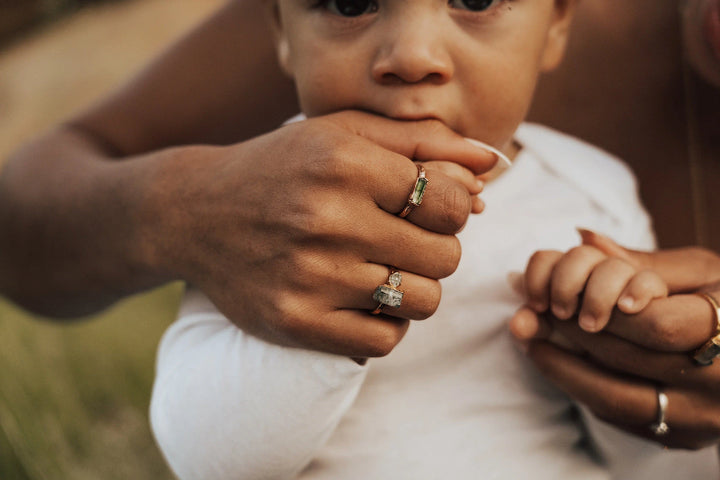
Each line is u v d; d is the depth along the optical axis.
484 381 0.43
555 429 0.44
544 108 0.57
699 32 0.52
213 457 0.39
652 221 0.57
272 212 0.35
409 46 0.36
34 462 0.62
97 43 1.51
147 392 0.74
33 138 0.55
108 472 0.65
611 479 0.45
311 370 0.37
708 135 0.55
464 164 0.37
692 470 0.45
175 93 0.55
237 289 0.37
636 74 0.56
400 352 0.43
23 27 1.64
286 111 0.56
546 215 0.46
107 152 0.53
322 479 0.42
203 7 1.57
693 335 0.38
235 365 0.39
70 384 0.72
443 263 0.36
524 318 0.41
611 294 0.38
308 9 0.39
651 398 0.40
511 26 0.38
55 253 0.47
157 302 0.87
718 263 0.43
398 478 0.42
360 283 0.35
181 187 0.39
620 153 0.57
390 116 0.37
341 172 0.34
